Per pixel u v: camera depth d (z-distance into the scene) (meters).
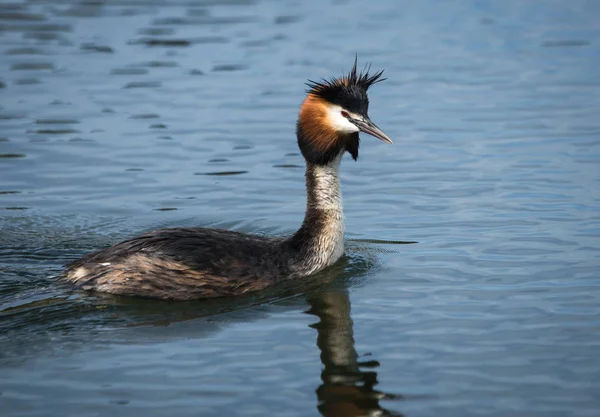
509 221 16.31
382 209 17.23
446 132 20.94
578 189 17.56
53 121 21.67
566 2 30.28
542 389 10.80
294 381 11.11
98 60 25.66
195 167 19.31
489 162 19.17
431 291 13.68
